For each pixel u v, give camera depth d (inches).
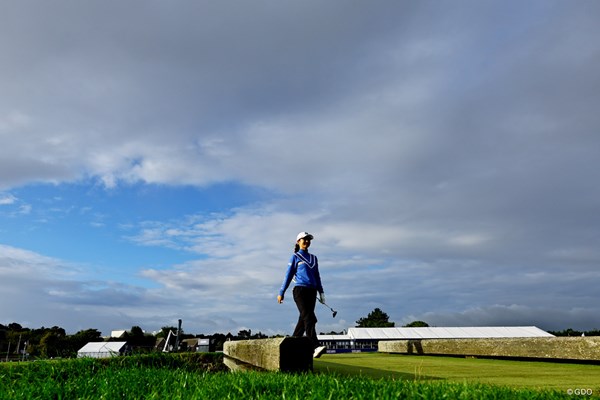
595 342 249.9
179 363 285.7
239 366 262.7
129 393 165.5
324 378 161.3
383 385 146.2
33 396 165.6
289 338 184.1
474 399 126.7
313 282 241.3
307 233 251.4
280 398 131.3
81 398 162.1
